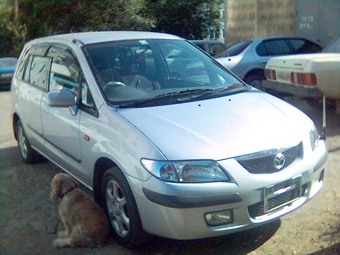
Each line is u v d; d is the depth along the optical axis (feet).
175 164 13.15
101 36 19.06
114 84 16.79
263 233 15.48
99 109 15.96
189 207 12.90
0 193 20.54
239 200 13.12
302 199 14.65
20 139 24.43
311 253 13.87
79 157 16.99
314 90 25.40
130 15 78.18
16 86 23.98
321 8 49.14
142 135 13.99
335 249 13.83
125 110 15.46
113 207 15.23
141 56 18.34
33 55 22.84
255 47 39.70
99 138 15.39
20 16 78.07
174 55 19.02
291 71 26.61
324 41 49.29
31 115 21.42
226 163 13.21
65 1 75.77
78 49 18.13
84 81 17.17
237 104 16.21
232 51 40.70
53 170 23.16
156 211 13.26
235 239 15.29
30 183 21.52
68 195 15.72
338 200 17.34
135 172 13.67
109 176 15.03
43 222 17.49
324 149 15.92
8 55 77.51
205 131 14.12
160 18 82.74
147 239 14.53
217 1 83.97
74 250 15.37
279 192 13.82
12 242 16.08
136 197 13.71
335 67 24.99
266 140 13.97
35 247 15.67
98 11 77.30
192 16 83.76
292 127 14.97
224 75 18.97
